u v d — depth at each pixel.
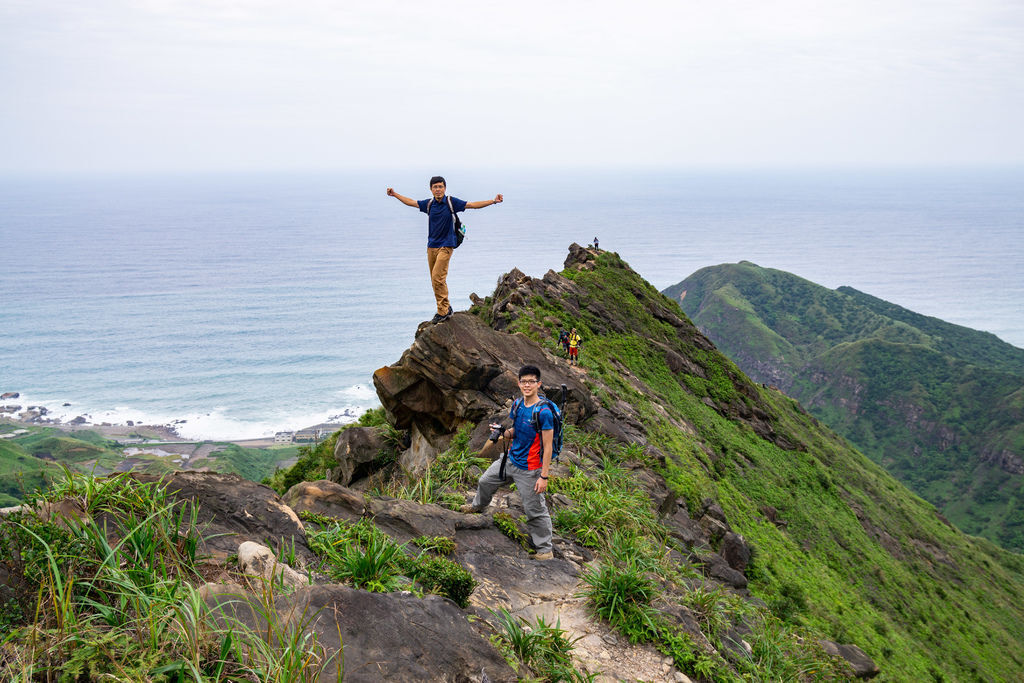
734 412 54.88
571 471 12.69
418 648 4.58
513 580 7.57
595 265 64.19
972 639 41.50
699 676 7.10
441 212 13.01
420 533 7.38
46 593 3.98
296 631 3.92
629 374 40.56
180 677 3.55
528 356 18.09
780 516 37.03
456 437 14.84
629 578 7.75
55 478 5.15
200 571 4.90
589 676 5.96
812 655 9.27
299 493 7.05
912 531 62.06
